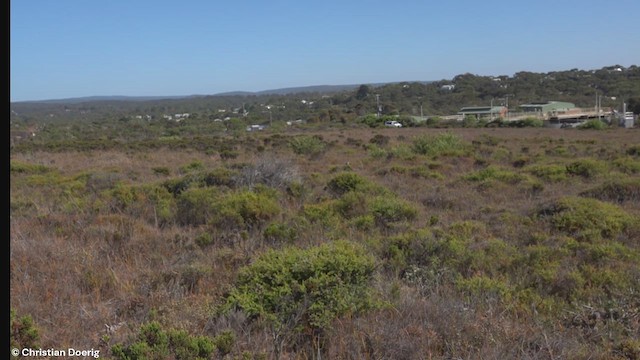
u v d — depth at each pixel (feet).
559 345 13.21
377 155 69.15
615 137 114.52
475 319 14.82
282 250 19.76
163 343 12.56
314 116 253.03
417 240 22.35
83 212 30.40
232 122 202.90
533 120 183.42
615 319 15.19
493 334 13.83
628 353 12.92
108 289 17.95
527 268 20.18
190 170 55.57
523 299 16.94
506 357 12.52
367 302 15.34
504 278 19.21
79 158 78.69
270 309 15.07
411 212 29.86
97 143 105.29
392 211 29.17
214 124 209.26
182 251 22.66
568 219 26.81
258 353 12.60
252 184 38.17
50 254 21.33
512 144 95.30
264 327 13.99
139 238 24.34
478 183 41.39
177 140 112.37
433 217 28.14
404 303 15.61
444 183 43.39
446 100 355.97
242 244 22.79
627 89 336.08
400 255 21.09
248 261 20.04
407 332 13.75
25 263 19.76
